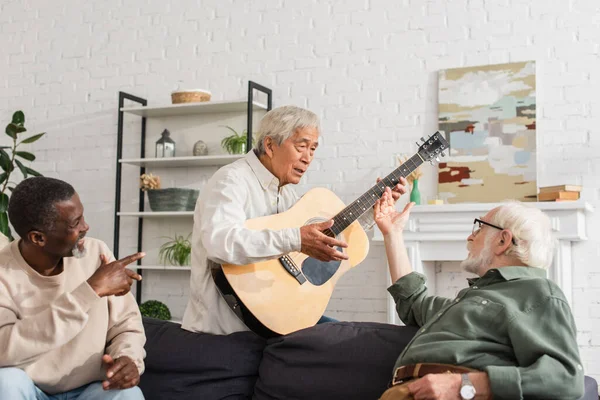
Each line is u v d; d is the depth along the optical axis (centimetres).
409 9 497
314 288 272
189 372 252
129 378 210
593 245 448
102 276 202
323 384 235
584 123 456
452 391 189
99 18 579
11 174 592
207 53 547
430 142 297
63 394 219
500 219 224
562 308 201
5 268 213
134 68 566
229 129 538
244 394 252
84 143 575
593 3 459
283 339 249
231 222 260
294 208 281
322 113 512
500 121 467
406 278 252
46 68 590
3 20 604
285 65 525
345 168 504
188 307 277
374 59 503
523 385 186
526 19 471
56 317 198
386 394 202
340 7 514
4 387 196
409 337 233
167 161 527
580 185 452
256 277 263
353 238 287
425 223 452
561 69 462
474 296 213
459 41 484
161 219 552
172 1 559
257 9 536
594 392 227
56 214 206
